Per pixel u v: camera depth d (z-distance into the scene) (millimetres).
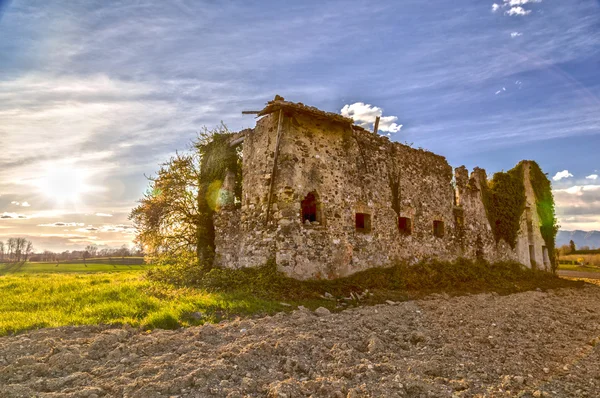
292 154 12453
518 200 21734
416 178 16625
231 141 15484
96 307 8625
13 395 4254
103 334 6621
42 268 35906
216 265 14758
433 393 4762
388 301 10859
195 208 17047
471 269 17250
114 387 4547
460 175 19188
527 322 9188
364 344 6641
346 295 11242
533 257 22281
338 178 13445
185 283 12484
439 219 17375
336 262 12734
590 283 20469
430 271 15164
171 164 17312
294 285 11039
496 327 8391
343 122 13422
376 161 15016
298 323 7609
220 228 15008
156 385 4547
